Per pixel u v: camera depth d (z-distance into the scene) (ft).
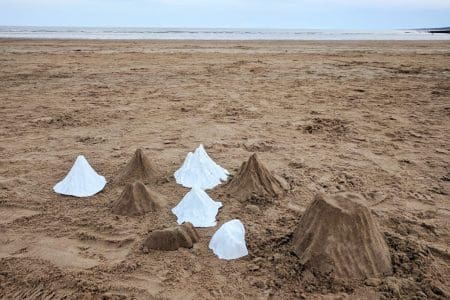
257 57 71.20
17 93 37.40
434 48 97.81
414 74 49.88
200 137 23.62
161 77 47.67
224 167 18.65
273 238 12.30
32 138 23.61
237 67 56.70
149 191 14.67
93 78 46.57
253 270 10.85
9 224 13.47
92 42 112.68
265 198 15.08
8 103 33.12
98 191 15.98
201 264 11.16
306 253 11.06
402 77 47.37
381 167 18.90
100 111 30.50
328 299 9.75
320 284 10.26
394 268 10.91
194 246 12.03
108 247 12.10
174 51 82.94
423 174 18.04
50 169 18.52
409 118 28.37
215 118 28.37
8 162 19.45
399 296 9.82
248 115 29.30
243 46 102.32
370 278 10.46
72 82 43.73
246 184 15.46
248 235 12.59
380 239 11.37
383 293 9.93
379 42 130.62
